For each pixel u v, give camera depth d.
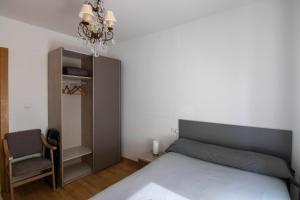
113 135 3.20
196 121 2.50
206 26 2.39
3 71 2.34
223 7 2.14
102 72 2.96
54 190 2.38
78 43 3.15
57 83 2.56
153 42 2.94
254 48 2.05
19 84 2.50
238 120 2.18
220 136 2.30
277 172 1.64
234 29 2.18
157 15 2.32
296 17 1.82
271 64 1.96
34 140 2.53
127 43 3.29
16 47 2.46
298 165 1.84
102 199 1.30
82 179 2.71
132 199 1.30
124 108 3.40
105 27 1.70
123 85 3.39
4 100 2.35
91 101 2.91
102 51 3.53
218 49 2.30
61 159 2.48
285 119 1.90
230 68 2.22
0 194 2.25
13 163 2.25
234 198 1.33
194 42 2.50
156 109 2.95
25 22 2.52
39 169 2.23
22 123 2.54
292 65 1.85
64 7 2.10
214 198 1.33
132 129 3.29
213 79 2.36
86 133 3.09
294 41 1.83
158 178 1.62
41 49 2.70
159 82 2.90
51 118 2.71
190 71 2.55
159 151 2.91
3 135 2.34
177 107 2.71
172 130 2.78
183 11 2.22
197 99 2.50
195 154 2.11
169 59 2.77
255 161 1.79
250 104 2.09
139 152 3.21
